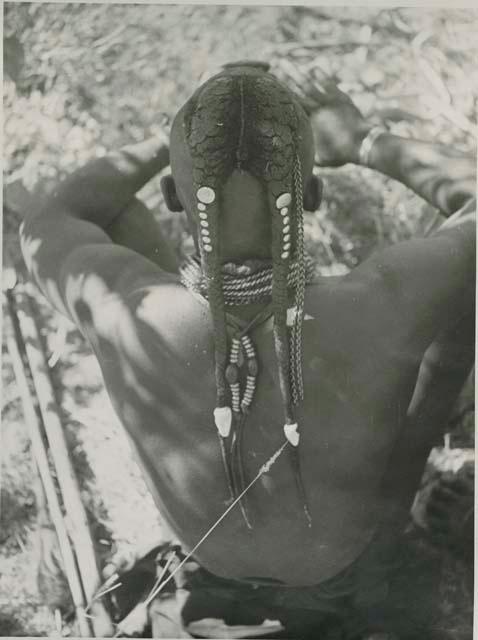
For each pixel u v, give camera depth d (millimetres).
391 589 1017
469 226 938
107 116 1323
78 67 1323
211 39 1356
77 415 1195
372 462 920
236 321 868
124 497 1157
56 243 987
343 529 929
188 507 924
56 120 1304
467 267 920
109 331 915
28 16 1314
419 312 894
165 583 1049
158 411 904
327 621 1000
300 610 1000
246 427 884
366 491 929
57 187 1049
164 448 914
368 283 899
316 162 1089
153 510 1141
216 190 829
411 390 923
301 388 875
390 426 916
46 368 1189
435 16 1307
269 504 906
